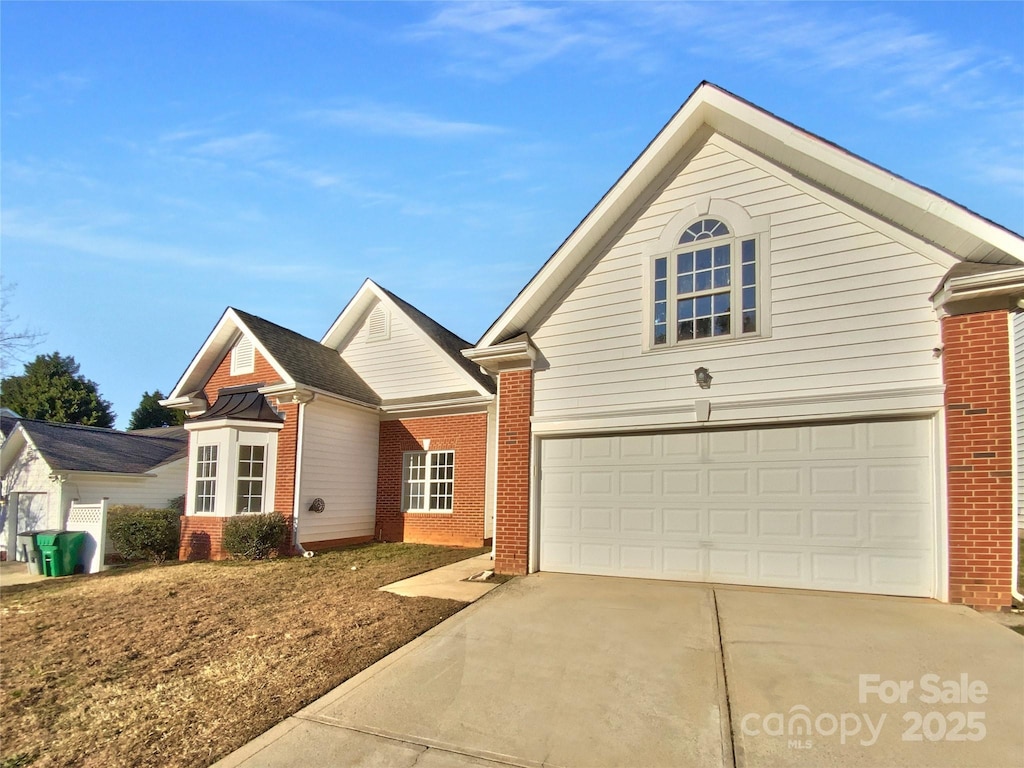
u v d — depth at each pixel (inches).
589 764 157.3
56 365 1732.3
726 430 345.1
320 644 257.4
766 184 343.0
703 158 362.0
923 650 221.3
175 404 649.0
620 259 381.4
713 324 350.6
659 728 173.3
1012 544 271.4
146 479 769.6
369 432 629.3
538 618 277.9
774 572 324.5
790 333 328.5
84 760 171.3
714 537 340.8
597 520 373.7
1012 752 155.5
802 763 153.8
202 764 165.2
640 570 357.4
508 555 387.5
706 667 213.0
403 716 187.2
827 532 315.3
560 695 196.9
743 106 330.0
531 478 390.3
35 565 538.6
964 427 283.6
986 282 270.1
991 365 279.9
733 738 166.6
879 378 306.0
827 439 320.2
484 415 586.6
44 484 714.8
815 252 326.6
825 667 209.0
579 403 382.6
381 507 628.1
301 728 182.5
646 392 363.9
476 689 204.2
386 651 244.1
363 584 374.3
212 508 540.7
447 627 270.2
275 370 565.6
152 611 335.0
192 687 219.9
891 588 299.0
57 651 271.4
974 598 275.9
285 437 541.6
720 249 353.1
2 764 171.0
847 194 320.8
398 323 665.6
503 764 158.7
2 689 227.0
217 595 365.1
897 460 303.6
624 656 226.7
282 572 432.5
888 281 309.0
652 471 361.7
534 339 400.5
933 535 292.4
